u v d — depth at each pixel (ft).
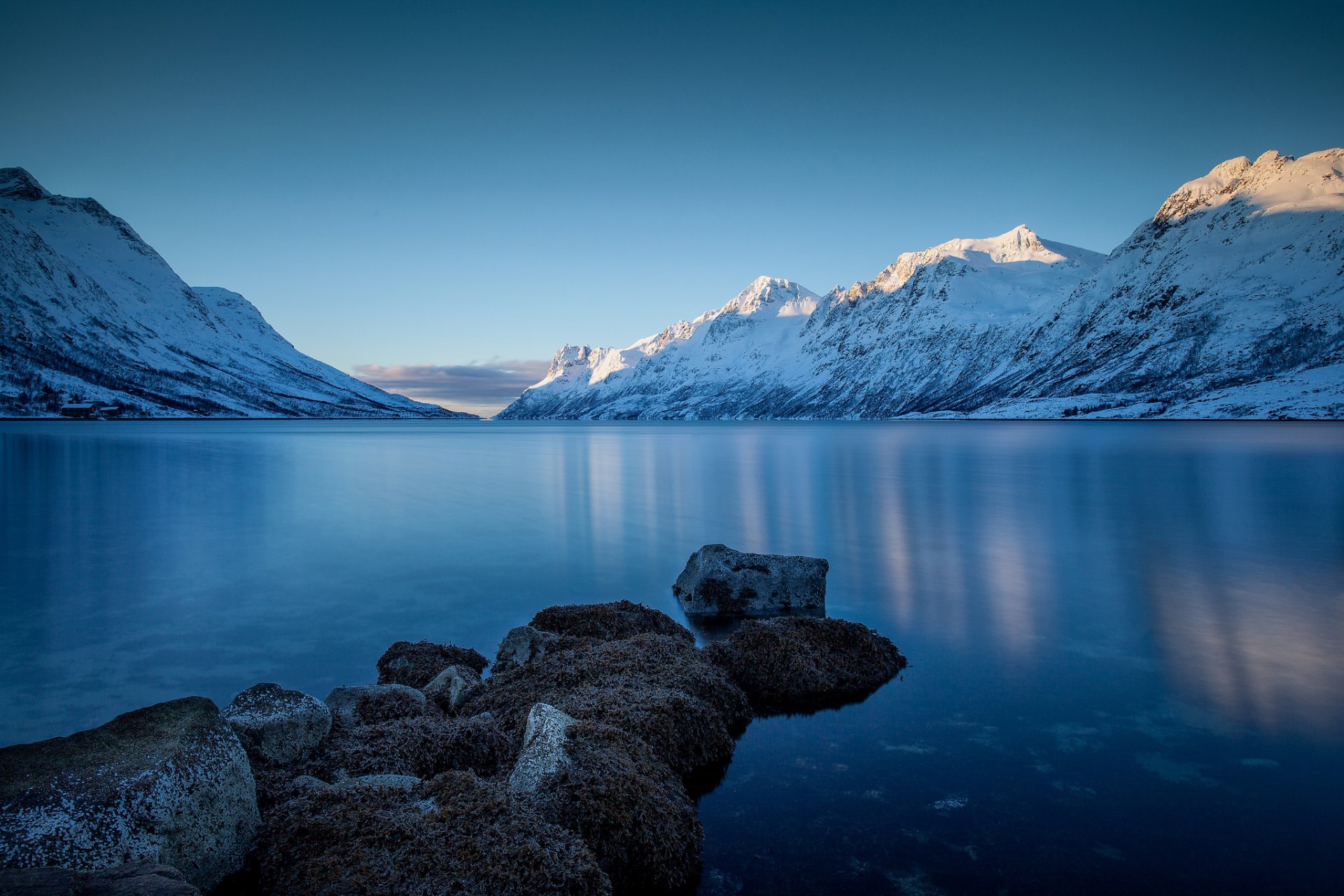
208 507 114.42
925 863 22.43
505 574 68.54
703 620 52.44
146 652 46.93
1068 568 65.36
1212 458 189.47
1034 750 29.94
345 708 32.94
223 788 20.45
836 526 91.81
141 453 243.40
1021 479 146.92
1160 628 46.85
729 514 104.12
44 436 352.08
